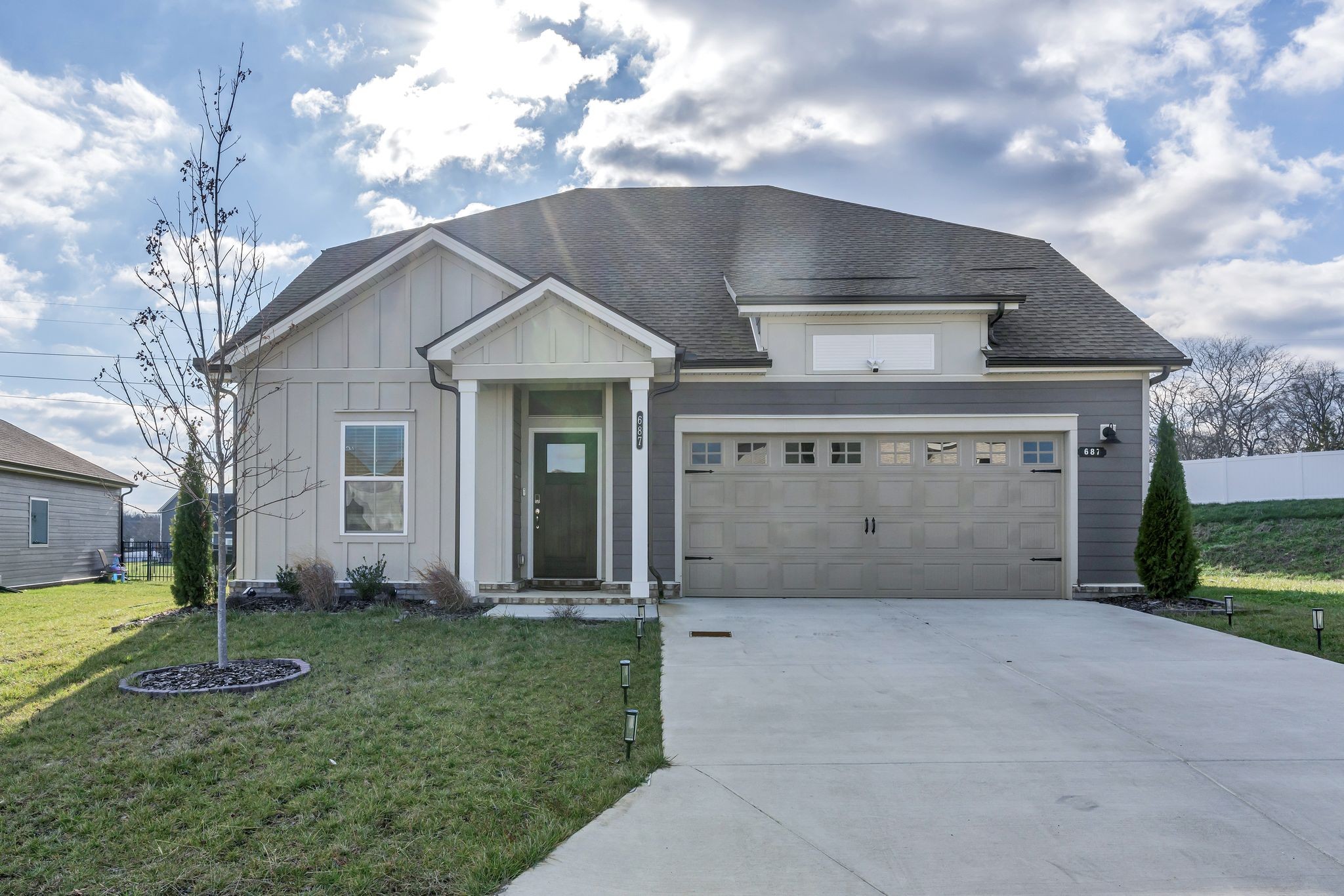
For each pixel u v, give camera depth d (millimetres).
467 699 6055
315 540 11086
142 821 3936
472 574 10344
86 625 9648
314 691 6203
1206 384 37062
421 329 11180
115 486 21859
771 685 6609
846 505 11586
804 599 11398
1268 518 20172
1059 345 11633
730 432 11570
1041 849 3764
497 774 4555
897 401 11523
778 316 11594
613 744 5102
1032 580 11477
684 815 4117
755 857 3668
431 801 4180
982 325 11531
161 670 6785
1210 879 3496
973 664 7383
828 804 4266
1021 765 4852
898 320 11578
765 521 11578
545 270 13289
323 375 11164
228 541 14625
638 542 10461
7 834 3799
